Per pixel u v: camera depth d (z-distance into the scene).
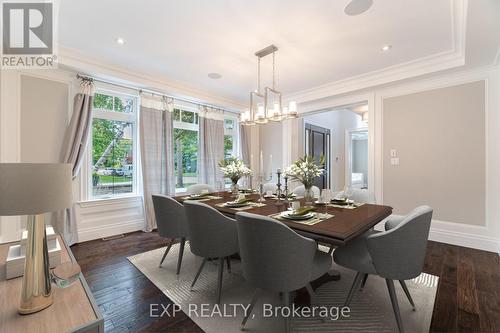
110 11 2.14
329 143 6.48
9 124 2.81
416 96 3.44
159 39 2.64
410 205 3.50
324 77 3.73
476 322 1.63
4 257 1.32
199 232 1.91
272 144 5.54
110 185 3.76
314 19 2.24
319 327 1.59
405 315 1.70
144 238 3.51
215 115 4.93
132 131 4.01
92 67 3.16
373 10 2.10
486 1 1.75
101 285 2.15
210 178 4.76
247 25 2.36
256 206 2.33
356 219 1.79
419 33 2.46
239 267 2.52
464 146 3.08
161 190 4.06
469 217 3.05
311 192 2.37
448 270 2.39
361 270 1.65
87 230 3.40
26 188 0.83
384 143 3.72
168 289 2.08
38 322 0.83
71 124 3.18
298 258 1.41
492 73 2.88
